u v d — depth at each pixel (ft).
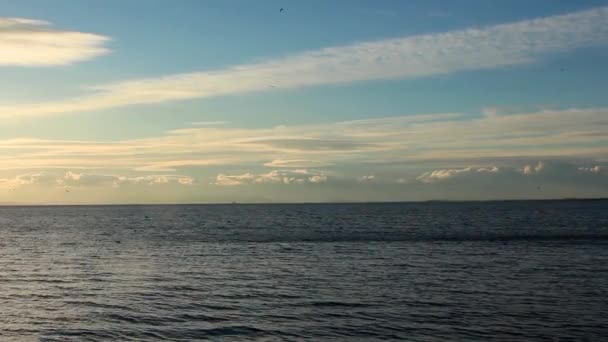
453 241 266.36
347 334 96.73
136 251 236.02
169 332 98.99
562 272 161.07
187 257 210.59
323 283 146.61
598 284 140.46
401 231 342.85
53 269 177.99
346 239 285.64
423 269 170.30
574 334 94.89
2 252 236.63
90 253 229.86
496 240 269.44
